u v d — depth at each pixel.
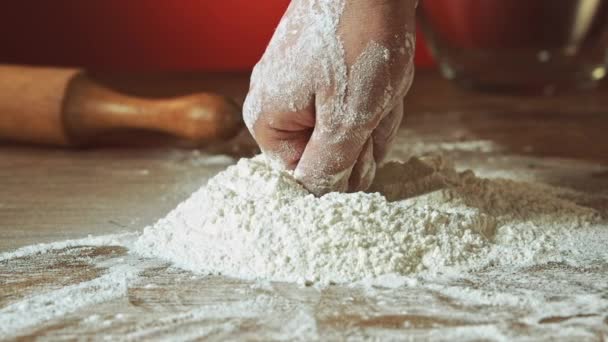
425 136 0.87
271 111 0.58
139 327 0.50
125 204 0.67
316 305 0.52
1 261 0.58
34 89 0.81
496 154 0.80
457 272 0.55
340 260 0.55
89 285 0.54
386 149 0.61
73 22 1.26
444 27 1.13
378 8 0.56
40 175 0.75
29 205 0.67
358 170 0.59
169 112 0.80
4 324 0.51
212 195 0.59
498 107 1.00
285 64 0.57
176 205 0.67
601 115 0.95
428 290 0.53
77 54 1.27
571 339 0.49
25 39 1.26
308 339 0.49
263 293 0.53
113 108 0.81
